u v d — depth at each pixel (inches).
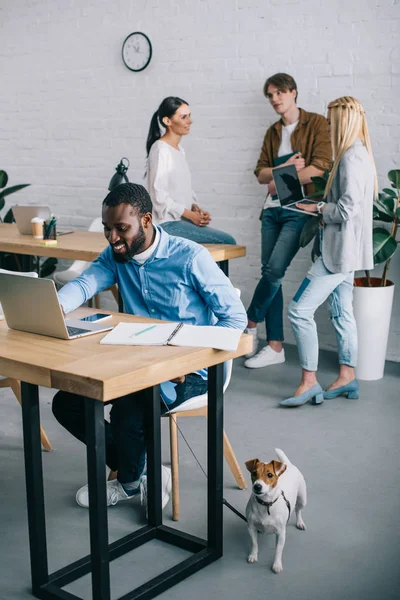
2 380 118.1
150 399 91.3
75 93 215.8
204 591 83.7
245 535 96.1
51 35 217.2
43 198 231.0
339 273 138.6
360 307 156.9
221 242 155.1
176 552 92.3
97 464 73.0
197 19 187.9
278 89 165.0
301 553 91.4
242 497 106.5
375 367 160.2
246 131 185.5
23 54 225.0
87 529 98.0
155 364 72.9
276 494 85.5
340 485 109.9
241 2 180.4
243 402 146.6
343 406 144.4
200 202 196.9
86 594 83.1
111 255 98.7
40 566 82.4
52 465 117.0
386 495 106.8
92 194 218.7
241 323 94.1
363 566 88.6
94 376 68.9
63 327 82.3
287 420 136.6
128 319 92.6
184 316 95.5
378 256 152.4
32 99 226.2
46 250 151.7
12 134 234.1
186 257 93.2
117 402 93.7
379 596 82.3
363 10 163.9
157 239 93.6
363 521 99.3
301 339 142.9
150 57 197.2
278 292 171.9
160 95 198.2
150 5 195.3
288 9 173.8
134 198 88.5
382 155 167.0
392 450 123.0
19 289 83.5
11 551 92.5
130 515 101.3
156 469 94.0
